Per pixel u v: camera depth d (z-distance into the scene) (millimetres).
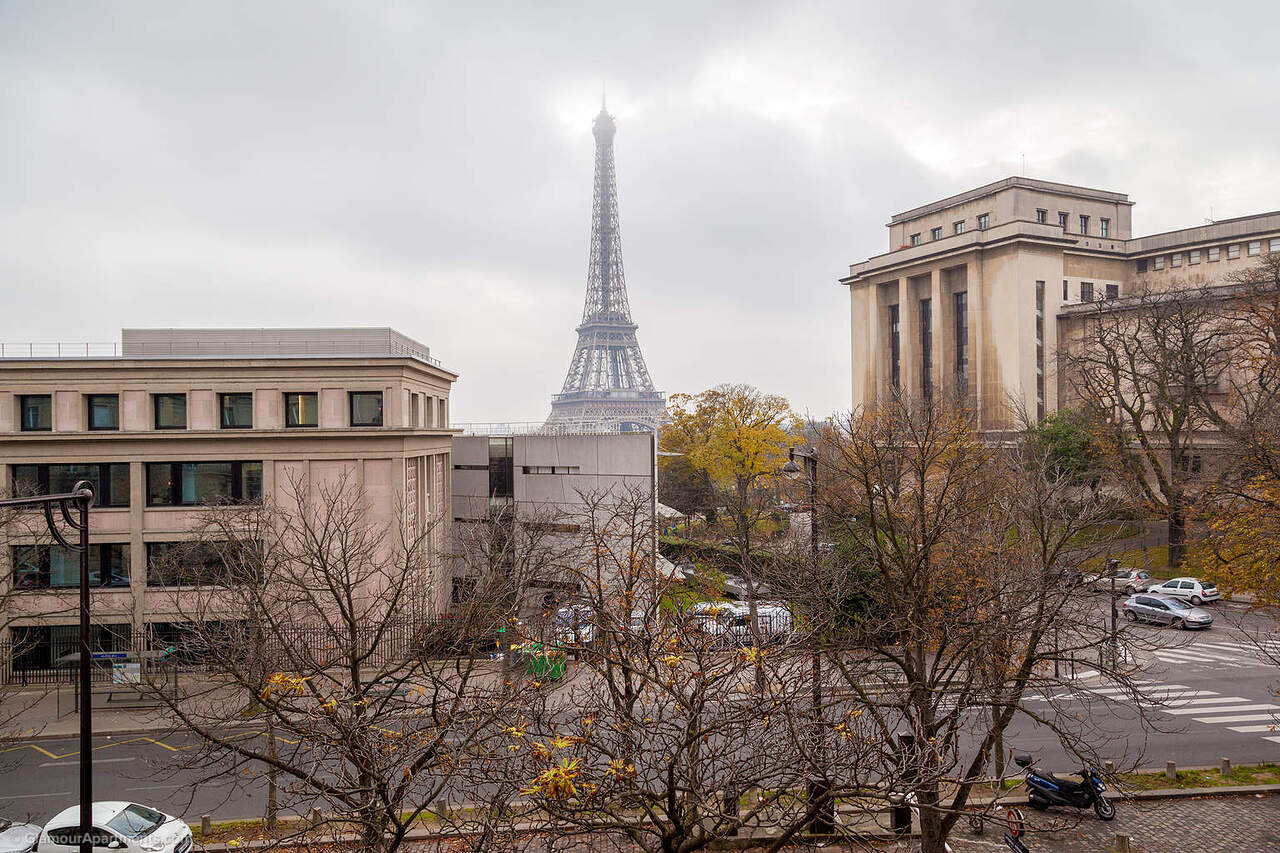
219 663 18828
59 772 28766
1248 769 26703
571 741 12219
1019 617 20250
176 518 41281
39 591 35594
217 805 25250
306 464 42000
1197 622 45812
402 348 50469
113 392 41781
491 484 55625
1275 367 48812
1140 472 58938
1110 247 101875
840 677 21828
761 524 61438
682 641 15734
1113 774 19812
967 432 47062
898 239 122562
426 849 20953
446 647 23609
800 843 15672
